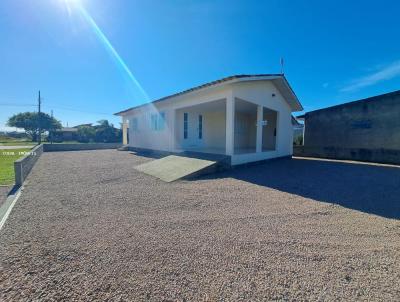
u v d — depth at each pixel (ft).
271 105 34.88
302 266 6.88
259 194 15.44
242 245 8.20
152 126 43.24
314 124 49.83
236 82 25.68
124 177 21.12
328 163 35.40
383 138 40.04
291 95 37.96
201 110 41.32
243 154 28.04
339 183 19.21
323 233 9.29
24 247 8.00
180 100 34.83
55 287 5.92
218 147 43.21
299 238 8.80
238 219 10.84
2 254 7.52
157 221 10.51
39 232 9.23
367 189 17.08
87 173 23.17
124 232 9.27
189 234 9.11
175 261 7.13
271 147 47.21
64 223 10.20
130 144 54.70
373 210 12.27
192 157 28.14
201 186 17.67
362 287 5.91
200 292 5.71
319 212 11.87
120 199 14.03
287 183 19.01
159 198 14.32
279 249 7.91
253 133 50.31
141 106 43.27
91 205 12.85
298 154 51.06
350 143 44.32
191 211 11.95
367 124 42.01
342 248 8.02
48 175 22.04
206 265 6.91
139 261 7.12
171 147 37.42
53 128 141.49
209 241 8.50
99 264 6.96
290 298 5.50
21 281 6.15
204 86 26.86
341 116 45.60
